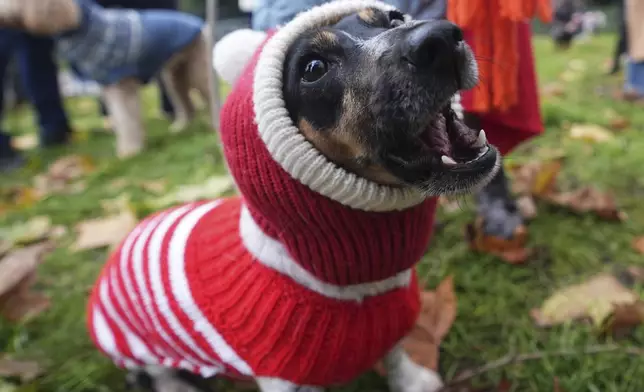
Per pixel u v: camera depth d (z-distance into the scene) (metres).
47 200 0.77
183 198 0.71
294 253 0.30
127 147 0.95
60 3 0.81
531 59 0.42
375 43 0.26
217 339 0.32
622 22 1.16
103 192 0.78
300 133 0.27
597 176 0.65
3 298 0.49
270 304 0.30
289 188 0.28
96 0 1.02
